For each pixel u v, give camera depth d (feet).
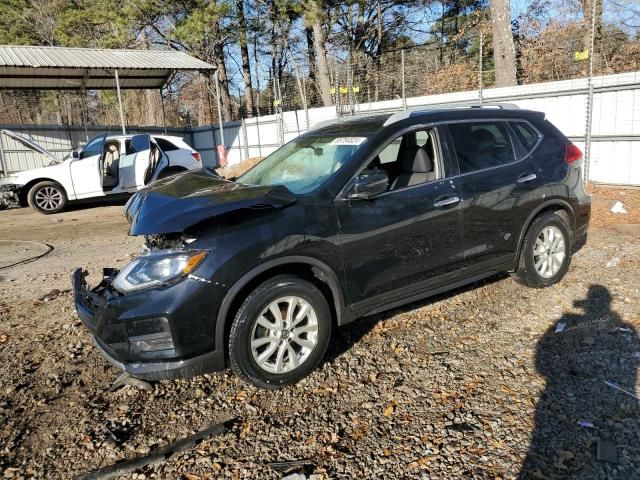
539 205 15.03
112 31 84.74
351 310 12.02
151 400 11.15
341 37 91.71
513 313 14.30
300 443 9.41
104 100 92.17
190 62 62.95
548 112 35.55
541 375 11.07
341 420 10.03
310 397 10.90
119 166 40.47
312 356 11.37
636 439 8.82
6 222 37.04
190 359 10.23
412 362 12.03
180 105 117.39
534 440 8.98
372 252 12.03
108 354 10.89
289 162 14.19
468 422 9.62
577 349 12.04
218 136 77.61
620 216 24.85
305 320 11.35
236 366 10.64
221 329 10.37
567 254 16.03
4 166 58.54
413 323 14.06
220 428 9.91
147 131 77.20
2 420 10.61
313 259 11.19
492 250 14.26
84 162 40.32
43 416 10.74
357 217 11.80
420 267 12.90
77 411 10.85
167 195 11.85
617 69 43.52
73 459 9.37
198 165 42.45
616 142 32.09
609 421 9.35
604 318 13.52
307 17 68.59
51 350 13.73
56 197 39.93
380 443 9.24
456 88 56.34
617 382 10.57
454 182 13.44
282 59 112.47
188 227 10.39
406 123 13.25
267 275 11.00
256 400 10.92
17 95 76.18
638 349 11.82
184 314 9.99
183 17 81.46
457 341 12.91
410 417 9.94
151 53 64.69
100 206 43.19
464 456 8.71
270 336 10.90
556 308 14.39
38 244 28.43
